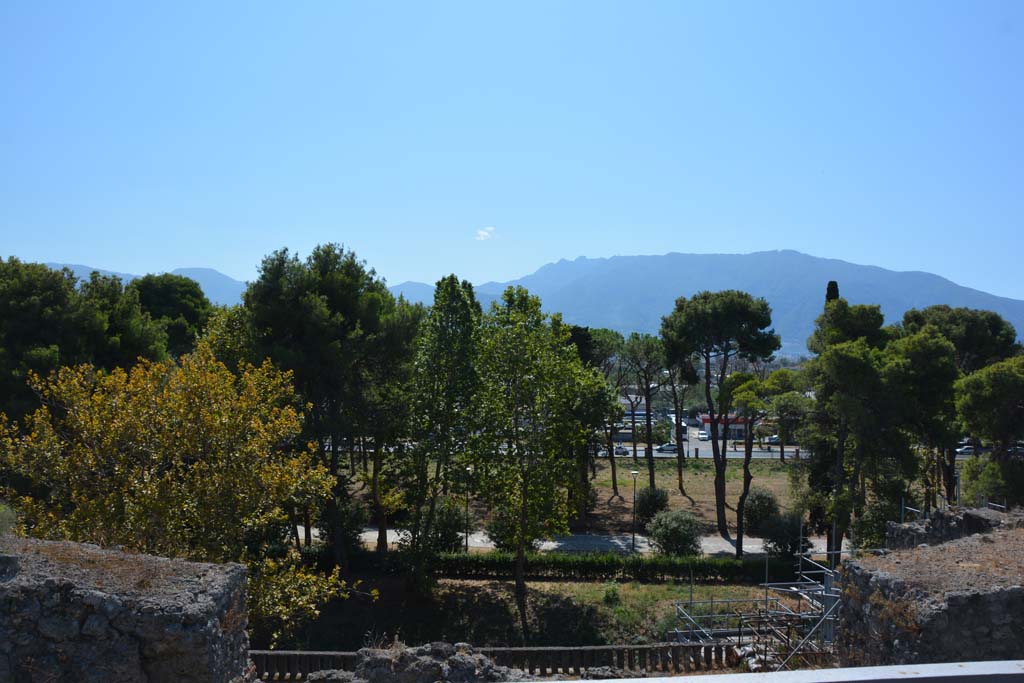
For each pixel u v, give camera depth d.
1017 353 46.84
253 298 28.39
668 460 68.31
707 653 16.53
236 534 16.88
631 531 44.03
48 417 17.12
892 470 28.98
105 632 7.86
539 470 28.19
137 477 16.36
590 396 40.09
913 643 9.26
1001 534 12.30
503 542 35.78
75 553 9.04
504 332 28.80
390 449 32.84
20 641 7.68
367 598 28.80
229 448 17.08
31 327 26.59
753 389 36.97
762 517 41.38
